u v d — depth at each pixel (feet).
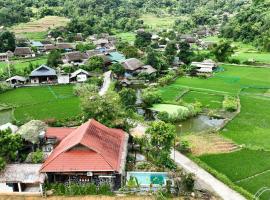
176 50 554.05
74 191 177.47
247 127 266.16
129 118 275.59
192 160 211.82
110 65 480.64
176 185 178.19
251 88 380.17
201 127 272.31
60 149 192.34
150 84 408.87
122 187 179.32
